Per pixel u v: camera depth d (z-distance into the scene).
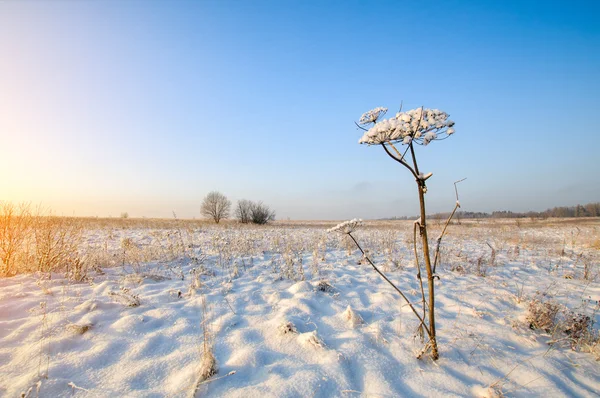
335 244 11.18
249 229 18.56
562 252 9.88
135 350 3.06
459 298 5.12
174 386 2.54
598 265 8.27
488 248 11.27
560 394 2.72
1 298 4.07
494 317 4.30
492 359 3.21
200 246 9.80
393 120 2.75
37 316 3.65
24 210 6.33
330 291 5.22
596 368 3.18
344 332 3.70
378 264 7.69
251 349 3.13
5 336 3.17
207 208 44.34
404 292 5.33
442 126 2.80
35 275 5.39
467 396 2.63
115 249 8.72
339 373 2.79
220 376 2.67
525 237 14.40
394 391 2.61
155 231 13.91
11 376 2.55
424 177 2.93
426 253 3.09
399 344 3.43
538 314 3.95
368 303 4.84
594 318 4.39
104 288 4.94
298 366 2.90
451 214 3.02
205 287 5.24
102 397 2.37
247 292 5.02
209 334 3.50
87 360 2.83
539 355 3.34
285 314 4.10
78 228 7.61
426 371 2.96
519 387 2.78
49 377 2.53
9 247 5.66
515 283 6.20
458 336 3.63
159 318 3.85
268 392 2.45
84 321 3.52
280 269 6.56
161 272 6.21
